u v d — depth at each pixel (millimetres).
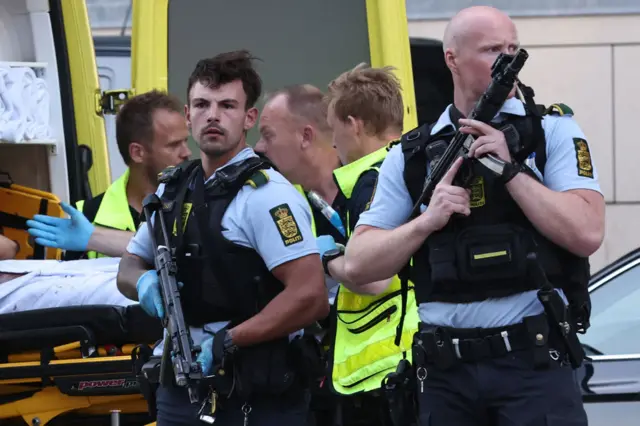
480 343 12461
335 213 16406
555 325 12328
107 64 31484
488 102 12133
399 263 12820
